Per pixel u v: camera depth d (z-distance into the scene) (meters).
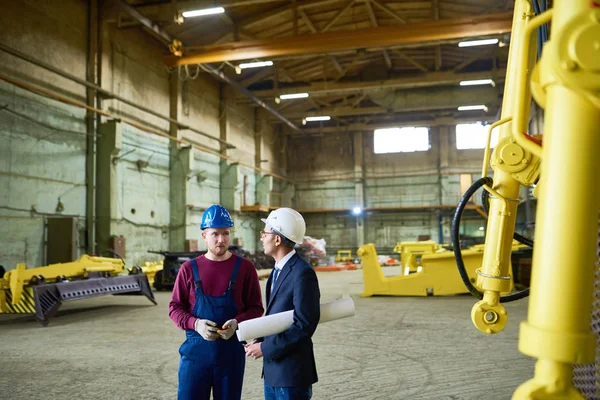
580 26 0.94
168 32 18.98
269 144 33.16
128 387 4.76
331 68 26.70
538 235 1.03
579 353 0.95
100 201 16.91
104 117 17.41
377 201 34.06
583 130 0.96
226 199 26.38
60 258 14.59
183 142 21.98
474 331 7.54
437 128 33.44
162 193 21.20
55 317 9.62
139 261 19.23
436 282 12.08
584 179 0.96
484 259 2.17
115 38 18.25
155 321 8.98
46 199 14.87
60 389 4.70
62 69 15.73
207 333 2.64
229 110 27.30
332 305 2.59
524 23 2.21
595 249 0.98
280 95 25.02
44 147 14.83
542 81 1.04
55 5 15.50
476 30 15.14
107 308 10.99
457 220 2.22
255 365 5.74
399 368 5.38
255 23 20.58
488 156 2.17
